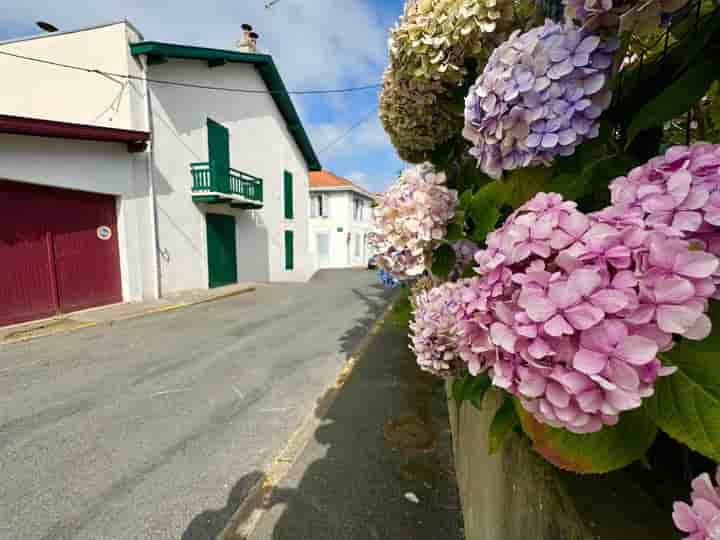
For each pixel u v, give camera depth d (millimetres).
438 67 1116
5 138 6324
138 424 3115
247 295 10992
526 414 645
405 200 1217
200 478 2400
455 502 2148
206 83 11289
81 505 2156
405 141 1624
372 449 2699
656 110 619
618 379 438
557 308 476
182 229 10398
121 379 4148
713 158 492
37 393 3752
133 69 8672
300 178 17859
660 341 444
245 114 13266
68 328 6453
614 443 531
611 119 790
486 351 599
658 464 696
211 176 10688
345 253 25281
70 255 7531
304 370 4453
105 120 8742
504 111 729
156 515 2074
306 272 17625
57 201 7281
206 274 11430
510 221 622
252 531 1952
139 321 7223
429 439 2824
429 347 1150
